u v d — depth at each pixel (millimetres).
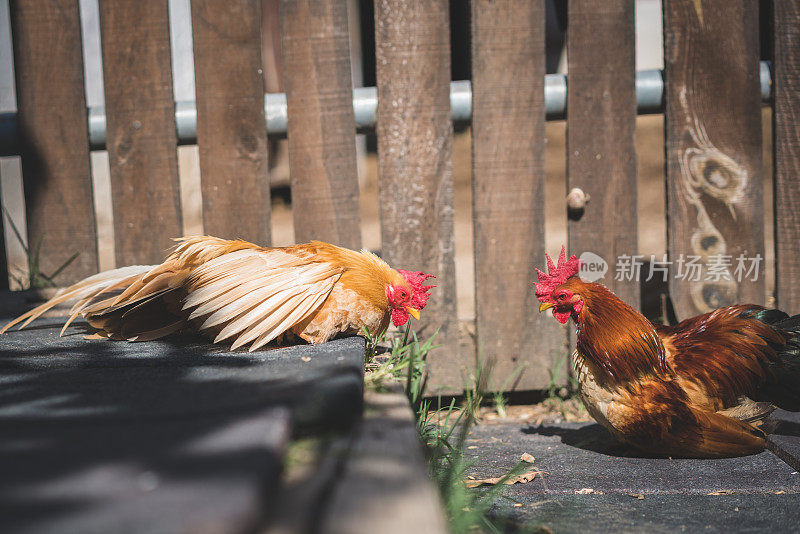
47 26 4059
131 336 2744
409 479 1342
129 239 4160
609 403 2977
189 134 4129
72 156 4148
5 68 7039
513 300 4160
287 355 2375
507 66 4012
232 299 2424
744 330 3096
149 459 1265
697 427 2895
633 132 4074
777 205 4117
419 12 3988
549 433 3588
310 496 1262
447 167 4086
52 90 4098
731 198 4117
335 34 3998
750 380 3014
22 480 1173
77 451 1330
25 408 1736
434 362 4184
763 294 4172
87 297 2750
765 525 2215
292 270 2520
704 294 4184
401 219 4109
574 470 2871
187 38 7672
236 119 4051
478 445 3314
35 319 3361
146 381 2043
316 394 1729
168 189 4121
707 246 4152
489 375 4078
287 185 10750
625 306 2996
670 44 4035
